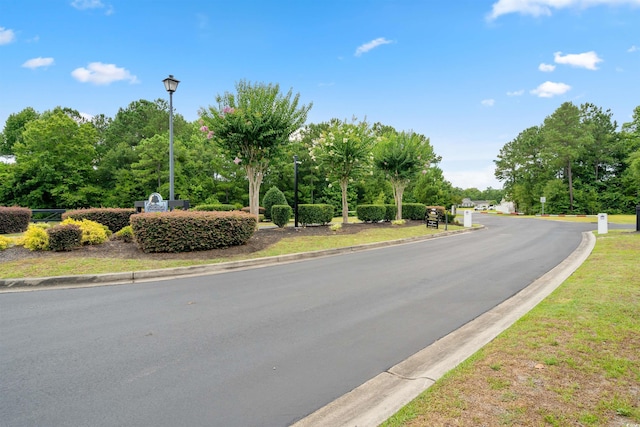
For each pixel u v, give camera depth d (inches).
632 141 1579.7
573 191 1958.7
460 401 103.7
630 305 187.8
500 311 206.2
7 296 238.2
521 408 99.0
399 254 428.1
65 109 1667.1
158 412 106.3
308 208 656.4
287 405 110.3
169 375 129.1
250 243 440.8
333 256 416.2
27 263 309.3
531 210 2134.6
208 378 127.0
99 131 1668.3
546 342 143.9
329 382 124.5
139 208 521.7
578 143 1902.1
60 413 105.3
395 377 128.0
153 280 287.9
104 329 175.2
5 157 1553.9
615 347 137.3
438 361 141.1
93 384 122.3
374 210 807.7
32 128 1192.8
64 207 1224.2
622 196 1893.5
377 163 837.2
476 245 514.9
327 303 219.8
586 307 187.0
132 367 135.2
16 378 126.3
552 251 448.5
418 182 1457.9
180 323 183.5
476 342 156.6
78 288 261.0
